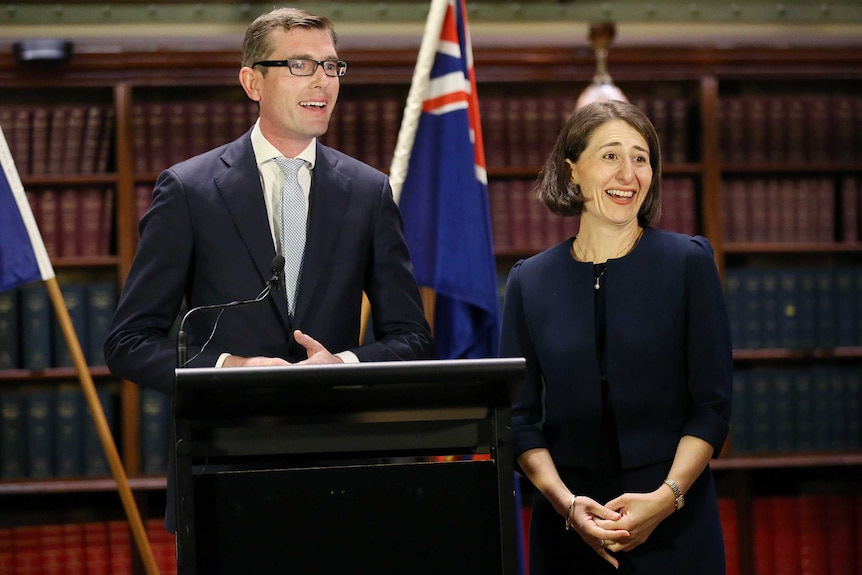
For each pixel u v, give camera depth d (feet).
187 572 11.76
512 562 12.17
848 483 40.19
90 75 36.45
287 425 12.54
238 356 15.76
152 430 36.09
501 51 36.96
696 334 15.71
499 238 37.78
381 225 17.02
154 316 16.16
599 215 16.11
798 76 38.45
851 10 38.29
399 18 37.04
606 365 15.79
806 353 38.17
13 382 37.22
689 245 16.08
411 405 12.47
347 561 12.13
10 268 21.99
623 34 38.17
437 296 22.70
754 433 38.29
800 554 38.17
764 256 39.88
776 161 38.63
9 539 35.91
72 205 36.65
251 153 16.88
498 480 12.34
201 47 36.76
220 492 12.03
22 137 36.50
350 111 37.29
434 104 22.49
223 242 16.30
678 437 15.70
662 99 38.60
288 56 16.30
